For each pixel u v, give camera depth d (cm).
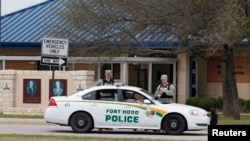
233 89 3541
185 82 4538
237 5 3031
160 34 3809
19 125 2959
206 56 3406
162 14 3275
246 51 4316
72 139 2070
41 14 5141
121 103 2500
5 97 3575
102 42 3631
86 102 2517
